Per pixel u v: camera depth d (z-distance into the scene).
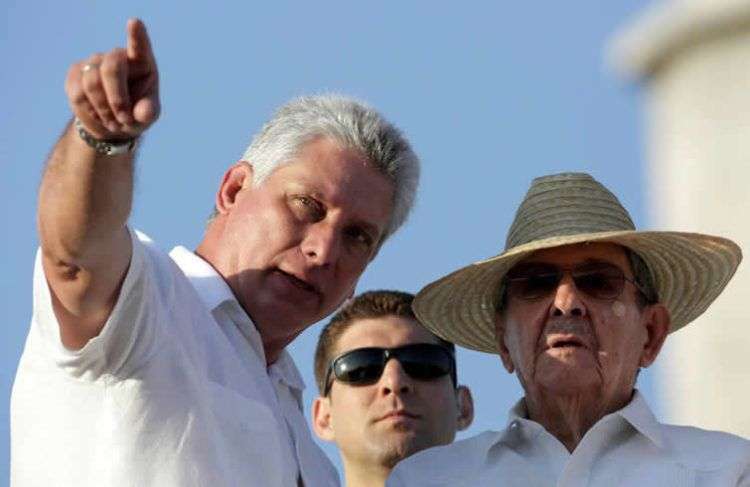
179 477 10.01
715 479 10.55
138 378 9.95
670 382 19.16
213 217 11.32
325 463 11.28
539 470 10.72
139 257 9.59
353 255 11.15
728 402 18.70
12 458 10.16
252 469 10.39
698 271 11.20
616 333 10.77
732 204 19.55
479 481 10.79
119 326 9.72
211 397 10.31
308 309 11.05
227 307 10.87
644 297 11.04
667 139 20.31
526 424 10.81
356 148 11.17
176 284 10.34
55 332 9.62
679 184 20.08
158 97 8.94
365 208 11.12
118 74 8.81
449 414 12.85
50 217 9.23
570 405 10.73
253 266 10.99
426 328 12.67
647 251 11.02
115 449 9.95
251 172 11.21
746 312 18.89
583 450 10.62
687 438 10.77
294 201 11.04
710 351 18.89
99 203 9.17
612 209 11.14
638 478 10.59
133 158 9.21
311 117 11.21
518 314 10.85
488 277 11.17
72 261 9.34
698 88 19.77
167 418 10.03
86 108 8.95
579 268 10.83
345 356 12.84
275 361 11.22
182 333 10.21
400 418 12.70
